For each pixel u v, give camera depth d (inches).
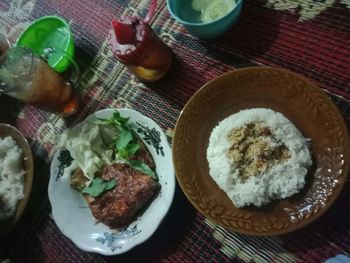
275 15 19.1
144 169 18.3
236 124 17.0
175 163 17.1
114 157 19.7
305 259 15.4
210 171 17.2
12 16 27.5
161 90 20.5
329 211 15.6
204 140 17.8
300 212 15.4
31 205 21.2
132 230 17.8
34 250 20.4
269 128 16.5
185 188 16.7
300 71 17.8
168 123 19.8
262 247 16.2
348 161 14.9
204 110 17.9
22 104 24.0
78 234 18.5
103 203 18.2
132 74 21.5
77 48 23.6
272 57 18.6
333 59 17.4
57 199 19.4
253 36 19.3
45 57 22.8
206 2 19.7
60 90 21.0
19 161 21.0
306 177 15.9
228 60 19.5
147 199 18.1
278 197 16.0
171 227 17.9
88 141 19.8
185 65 20.4
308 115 16.5
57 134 22.1
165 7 21.9
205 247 17.1
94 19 23.9
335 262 14.3
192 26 18.4
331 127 15.7
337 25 17.8
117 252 17.3
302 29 18.4
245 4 19.9
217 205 16.5
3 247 21.0
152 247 17.9
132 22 18.6
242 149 16.7
